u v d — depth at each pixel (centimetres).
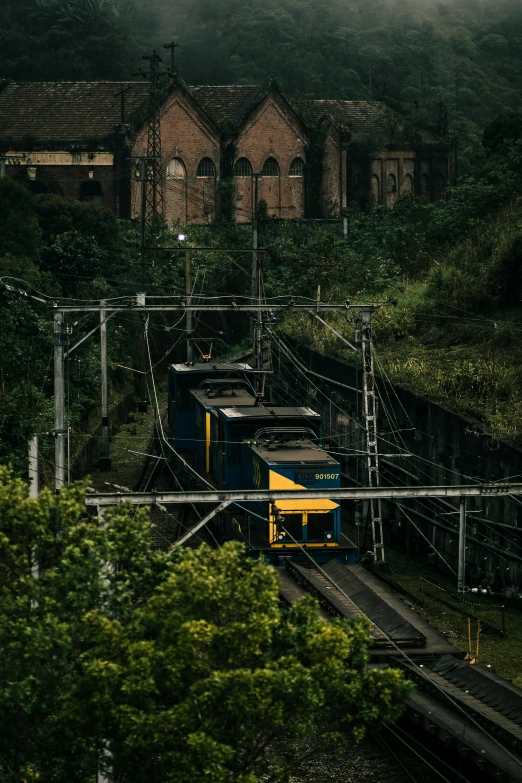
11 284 9856
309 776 3950
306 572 5447
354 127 19175
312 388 9356
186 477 7500
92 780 3469
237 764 2909
